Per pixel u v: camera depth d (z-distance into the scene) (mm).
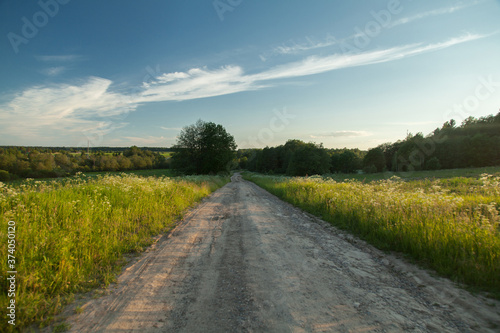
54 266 3926
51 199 6266
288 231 7355
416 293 3521
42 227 4945
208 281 3945
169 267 4555
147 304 3232
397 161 60375
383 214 6852
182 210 10883
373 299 3340
